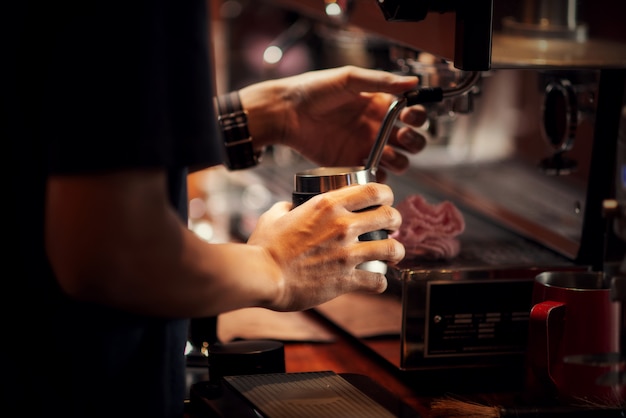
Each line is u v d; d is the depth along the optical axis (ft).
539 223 5.04
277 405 3.74
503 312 4.47
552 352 4.13
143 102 3.29
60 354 3.61
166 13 3.34
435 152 6.38
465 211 5.74
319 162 5.22
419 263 4.55
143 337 3.67
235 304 3.61
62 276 3.37
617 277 4.27
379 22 5.15
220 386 3.97
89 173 3.29
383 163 5.11
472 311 4.45
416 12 4.07
